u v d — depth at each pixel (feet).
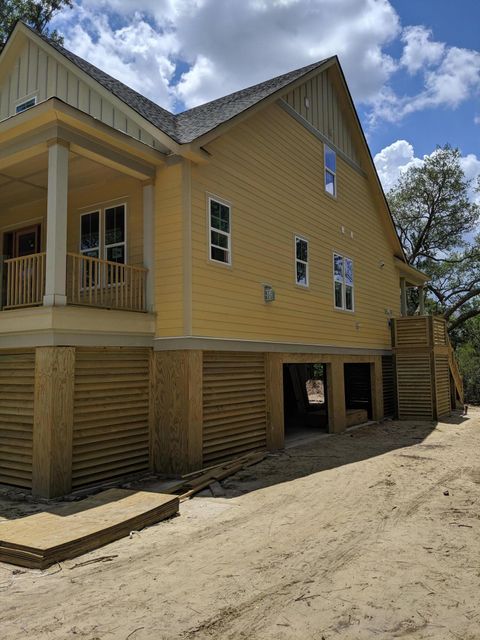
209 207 29.48
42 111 22.82
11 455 24.38
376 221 56.24
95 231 32.04
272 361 35.04
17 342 24.25
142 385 27.53
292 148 39.73
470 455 32.40
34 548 14.49
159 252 28.35
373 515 19.65
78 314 23.67
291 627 10.93
